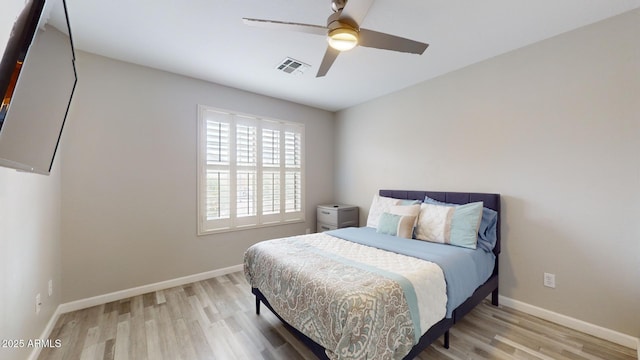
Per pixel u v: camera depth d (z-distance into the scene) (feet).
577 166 6.99
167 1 5.91
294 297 5.62
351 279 5.17
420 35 7.27
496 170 8.50
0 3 3.98
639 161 6.16
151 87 9.35
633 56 6.21
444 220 8.21
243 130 11.68
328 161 14.97
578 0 5.86
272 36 7.32
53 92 4.00
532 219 7.75
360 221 13.55
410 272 5.59
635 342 6.12
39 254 6.14
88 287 8.20
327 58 6.55
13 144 3.06
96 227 8.35
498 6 6.06
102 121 8.45
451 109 9.70
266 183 12.44
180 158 9.99
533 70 7.72
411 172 11.13
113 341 6.44
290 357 5.89
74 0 5.83
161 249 9.58
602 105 6.62
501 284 8.36
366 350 4.17
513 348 6.16
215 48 8.00
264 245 7.77
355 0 4.42
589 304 6.79
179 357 5.87
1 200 4.42
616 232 6.44
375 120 12.74
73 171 7.98
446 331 6.06
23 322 5.24
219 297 8.91
